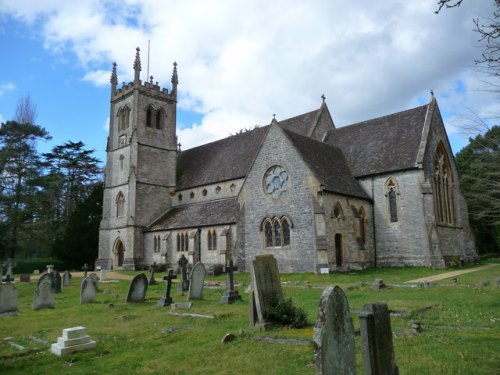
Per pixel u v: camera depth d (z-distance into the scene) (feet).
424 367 29.25
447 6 32.24
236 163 164.55
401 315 45.34
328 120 157.99
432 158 127.24
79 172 267.59
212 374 31.01
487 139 58.08
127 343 41.60
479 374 27.50
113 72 200.03
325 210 109.60
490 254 189.47
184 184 181.78
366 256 121.90
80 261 201.05
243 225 125.39
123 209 181.27
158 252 165.48
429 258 114.93
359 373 28.84
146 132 184.55
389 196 125.80
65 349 38.34
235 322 47.88
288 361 32.24
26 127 224.33
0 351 40.63
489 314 45.62
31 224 222.69
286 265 113.09
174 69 200.23
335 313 25.32
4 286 62.54
